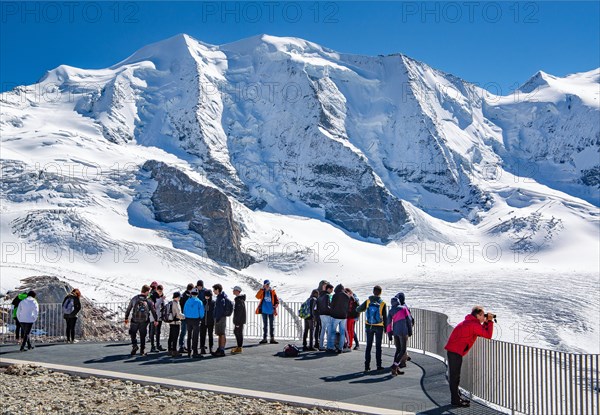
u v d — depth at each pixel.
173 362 20.91
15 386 15.77
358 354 23.48
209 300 23.28
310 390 16.33
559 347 56.22
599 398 11.99
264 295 26.77
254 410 13.61
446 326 20.89
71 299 26.55
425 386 17.12
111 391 15.42
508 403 14.60
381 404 14.76
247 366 20.23
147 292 22.67
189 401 14.52
